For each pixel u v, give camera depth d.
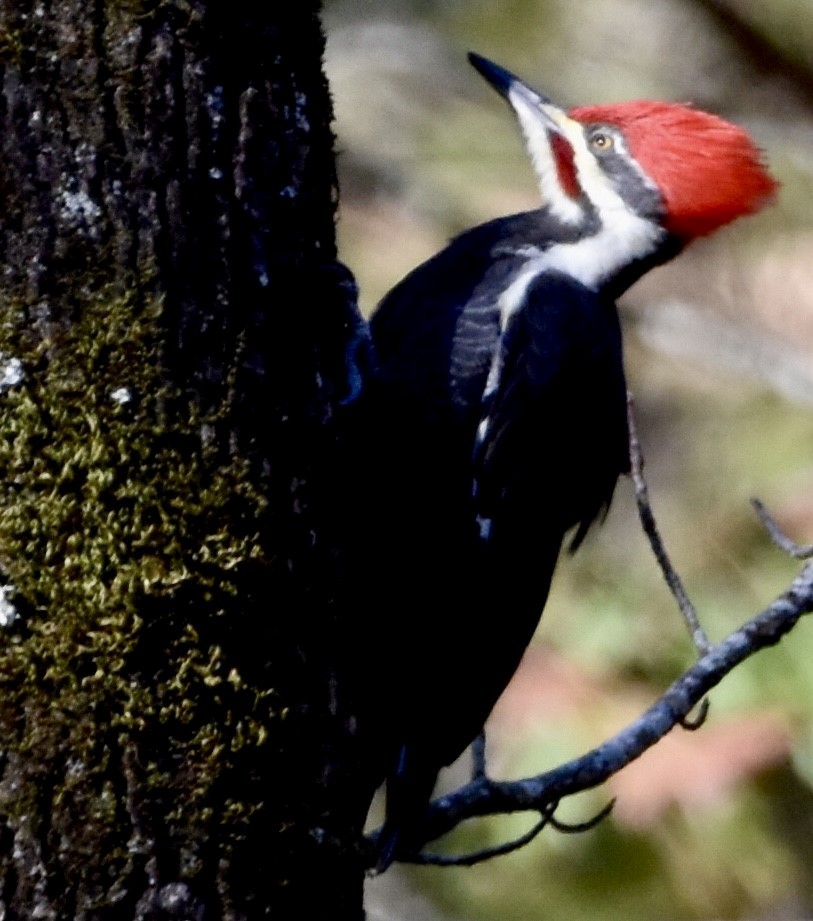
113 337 6.60
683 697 9.09
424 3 19.73
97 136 6.64
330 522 7.09
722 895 14.04
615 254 10.85
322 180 7.35
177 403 6.66
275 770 6.68
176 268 6.72
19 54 6.61
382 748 8.18
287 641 6.80
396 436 9.59
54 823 6.32
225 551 6.67
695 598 14.67
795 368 16.89
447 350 9.89
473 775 9.20
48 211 6.59
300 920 6.67
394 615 9.19
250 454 6.79
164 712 6.49
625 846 14.02
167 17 6.76
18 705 6.37
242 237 6.89
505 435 9.79
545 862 14.29
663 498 16.39
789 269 17.08
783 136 17.41
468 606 9.73
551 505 10.15
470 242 10.64
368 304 16.19
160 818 6.43
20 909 6.27
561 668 14.02
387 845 8.90
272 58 7.08
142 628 6.48
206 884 6.46
